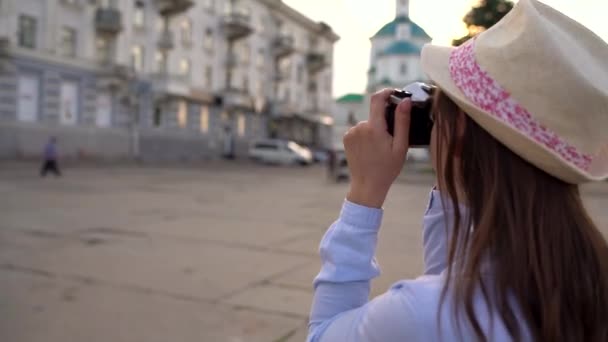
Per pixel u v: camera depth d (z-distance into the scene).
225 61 41.66
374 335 0.82
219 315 4.15
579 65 0.79
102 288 4.79
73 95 29.34
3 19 25.39
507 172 0.87
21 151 26.52
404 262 6.15
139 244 6.81
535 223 0.84
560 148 0.80
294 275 5.38
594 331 0.82
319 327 0.93
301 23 51.78
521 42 0.79
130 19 32.41
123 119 32.56
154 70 34.69
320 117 55.62
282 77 48.53
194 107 38.97
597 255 0.86
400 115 0.94
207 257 6.13
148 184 17.22
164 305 4.36
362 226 0.94
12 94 26.06
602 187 19.19
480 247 0.85
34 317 4.01
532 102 0.78
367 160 0.95
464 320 0.79
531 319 0.81
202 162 38.03
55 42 27.86
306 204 12.34
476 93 0.83
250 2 44.00
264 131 47.59
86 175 20.78
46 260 5.79
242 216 9.81
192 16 37.94
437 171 0.96
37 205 10.53
